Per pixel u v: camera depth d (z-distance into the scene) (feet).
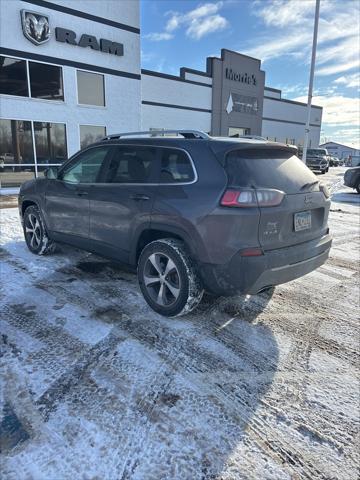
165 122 72.59
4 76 38.63
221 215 9.27
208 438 6.58
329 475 5.94
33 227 16.69
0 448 6.17
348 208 34.04
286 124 116.78
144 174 11.32
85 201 13.19
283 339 10.09
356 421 7.14
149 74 67.72
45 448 6.21
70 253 17.01
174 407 7.30
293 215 9.98
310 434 6.78
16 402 7.24
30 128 41.57
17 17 38.58
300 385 8.15
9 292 12.44
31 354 8.87
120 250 12.25
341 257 18.17
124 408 7.20
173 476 5.81
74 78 44.80
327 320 11.30
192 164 10.12
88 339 9.64
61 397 7.43
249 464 6.08
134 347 9.34
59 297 12.16
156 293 11.21
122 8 48.55
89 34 45.57
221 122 86.74
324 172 88.33
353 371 8.73
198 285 10.27
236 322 10.94
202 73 79.61
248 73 92.48
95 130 48.32
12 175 40.83
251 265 9.20
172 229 10.30
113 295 12.42
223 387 7.97
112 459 6.06
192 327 10.50
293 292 13.50
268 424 6.98
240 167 9.61
